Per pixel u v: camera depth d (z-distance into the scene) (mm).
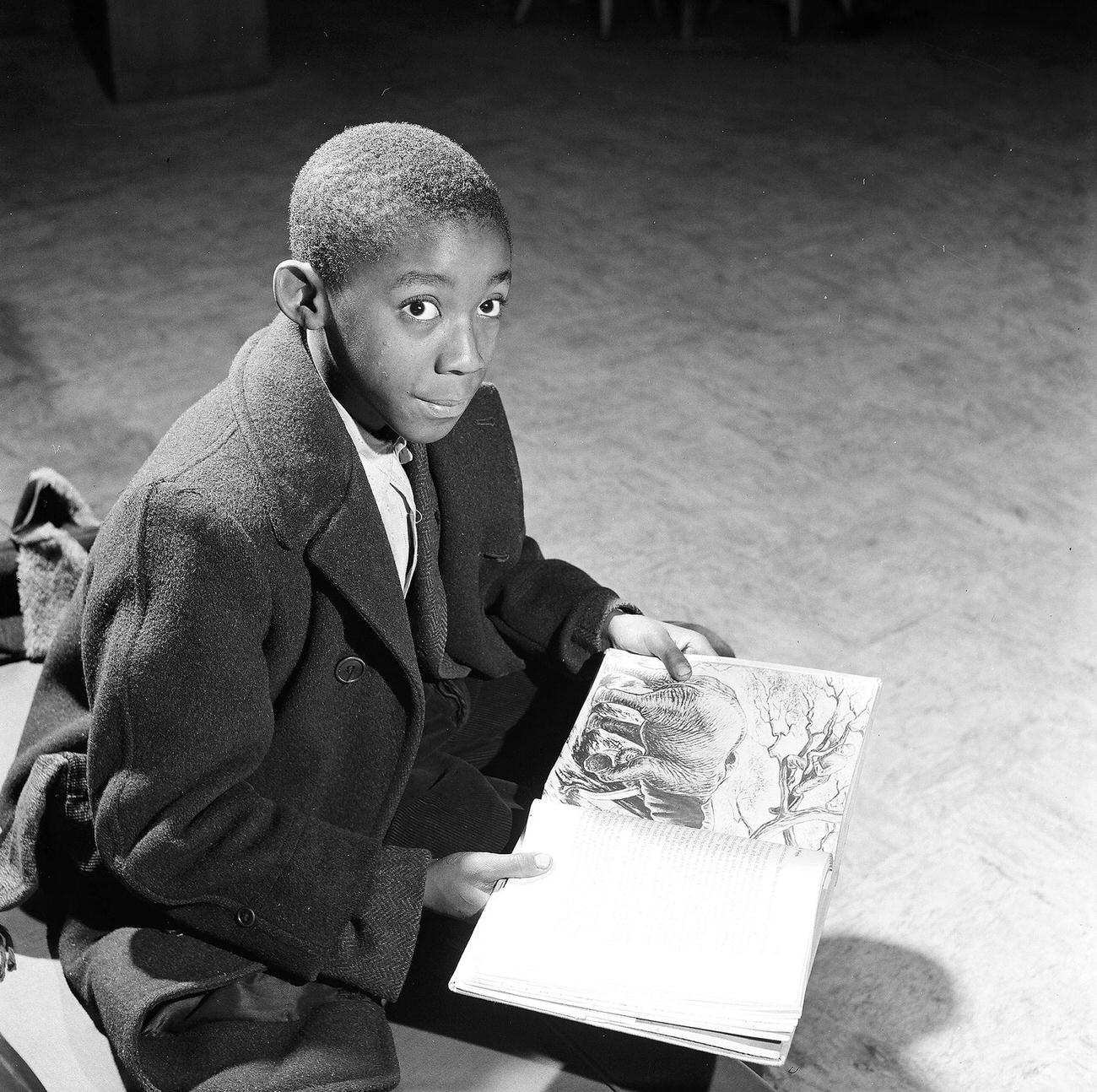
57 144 4809
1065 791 2293
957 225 4406
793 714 1420
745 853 1232
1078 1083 1830
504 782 1549
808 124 5184
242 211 4367
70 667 1365
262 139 4918
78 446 3133
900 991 1947
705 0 6301
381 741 1323
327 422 1195
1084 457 3242
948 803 2258
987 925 2051
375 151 1102
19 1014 1312
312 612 1249
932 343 3711
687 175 4719
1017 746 2383
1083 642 2639
